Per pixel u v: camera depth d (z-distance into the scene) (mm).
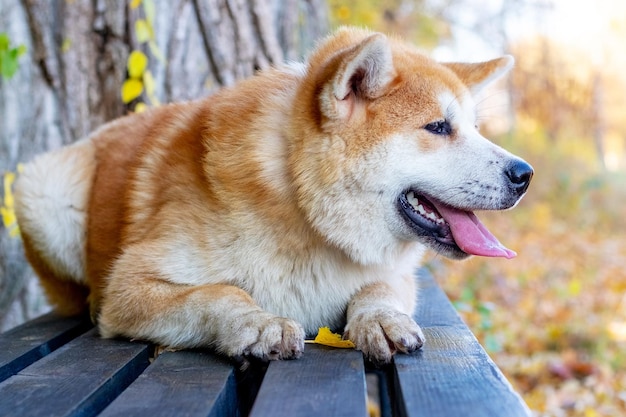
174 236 968
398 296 993
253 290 962
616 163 8984
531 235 4438
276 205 948
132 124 1220
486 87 1149
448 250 989
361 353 841
